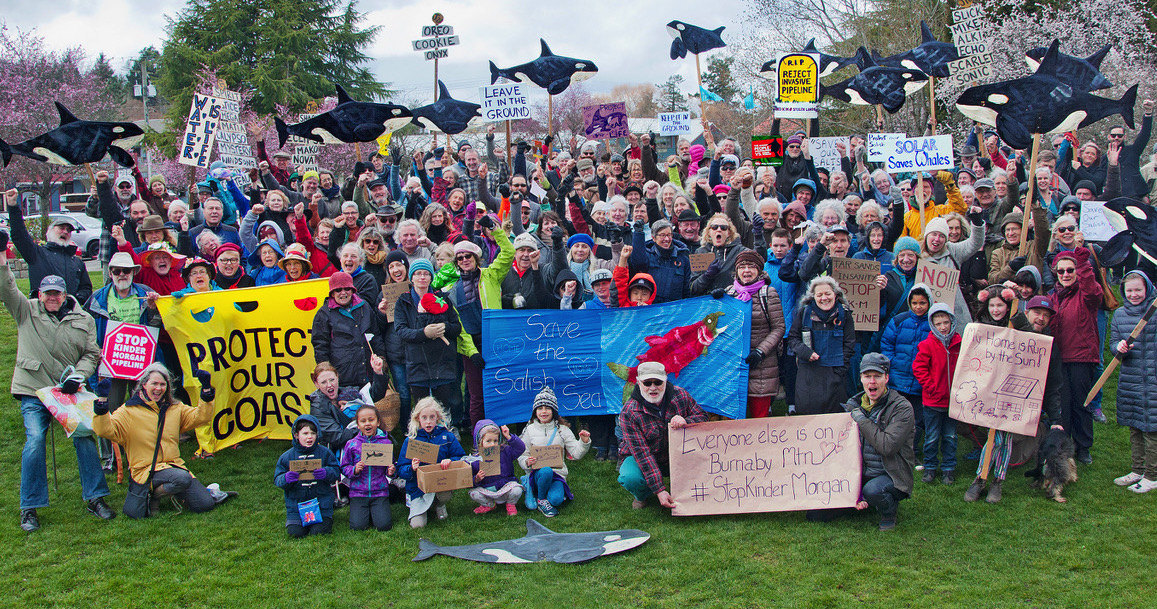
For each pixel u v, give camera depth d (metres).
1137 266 11.81
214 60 44.31
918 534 7.14
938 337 8.20
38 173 32.09
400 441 9.22
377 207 11.83
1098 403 9.65
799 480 7.51
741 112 31.78
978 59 12.23
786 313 9.20
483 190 11.23
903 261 9.05
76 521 7.63
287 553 7.03
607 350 9.02
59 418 7.49
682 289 9.12
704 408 8.79
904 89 12.08
